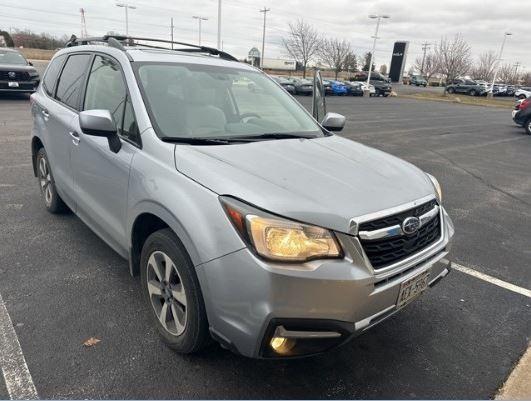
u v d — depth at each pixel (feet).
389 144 40.29
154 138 9.27
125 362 8.68
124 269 12.35
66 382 8.09
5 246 13.41
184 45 14.28
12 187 19.24
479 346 9.92
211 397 7.95
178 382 8.24
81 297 10.88
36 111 15.72
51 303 10.57
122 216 9.99
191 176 8.09
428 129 54.80
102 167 10.60
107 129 9.57
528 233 17.60
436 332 10.37
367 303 7.32
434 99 135.54
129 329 9.72
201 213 7.55
